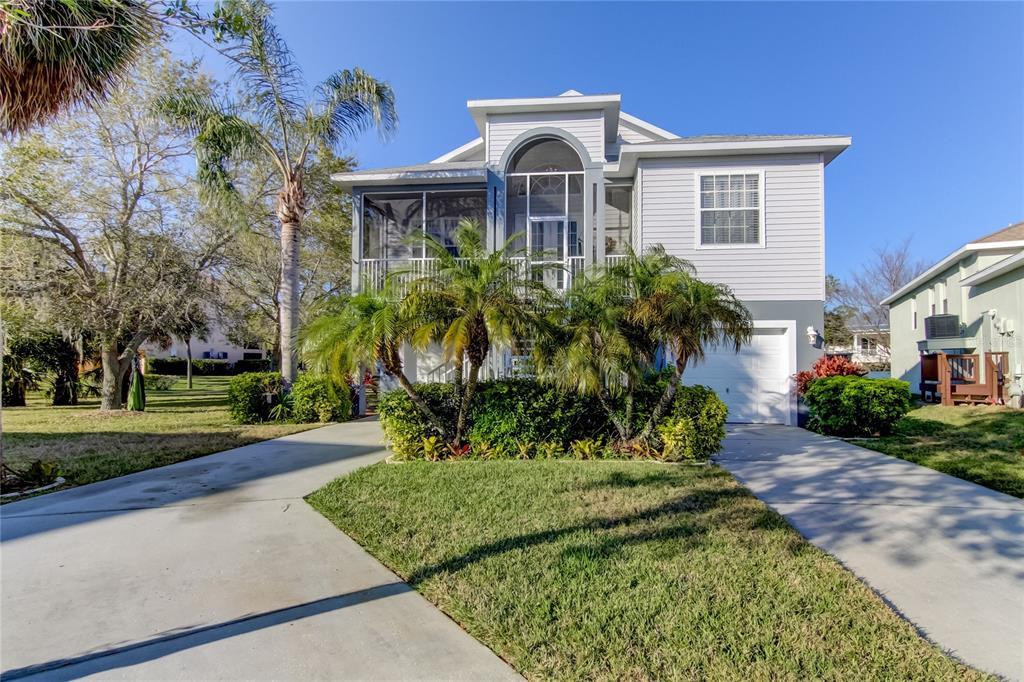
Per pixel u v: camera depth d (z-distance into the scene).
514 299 6.96
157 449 8.38
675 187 11.81
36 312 12.84
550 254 8.20
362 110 12.62
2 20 3.52
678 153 11.62
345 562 3.89
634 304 6.91
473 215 13.98
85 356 17.02
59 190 12.57
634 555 3.87
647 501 5.23
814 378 10.66
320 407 12.09
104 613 3.16
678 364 7.04
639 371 7.33
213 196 11.73
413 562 3.81
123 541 4.34
